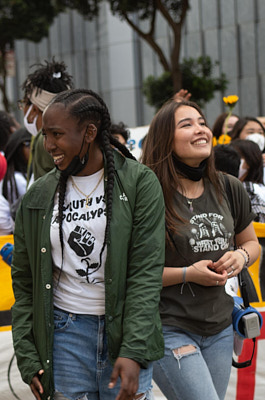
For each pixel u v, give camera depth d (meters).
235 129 6.45
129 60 25.86
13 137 4.92
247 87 22.83
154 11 18.42
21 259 2.77
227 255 3.07
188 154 3.10
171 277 3.00
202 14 23.56
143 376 2.60
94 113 2.58
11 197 4.77
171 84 18.50
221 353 3.10
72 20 28.09
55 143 2.54
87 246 2.61
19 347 2.71
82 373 2.69
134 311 2.48
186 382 2.93
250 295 4.14
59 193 2.66
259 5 22.38
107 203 2.58
